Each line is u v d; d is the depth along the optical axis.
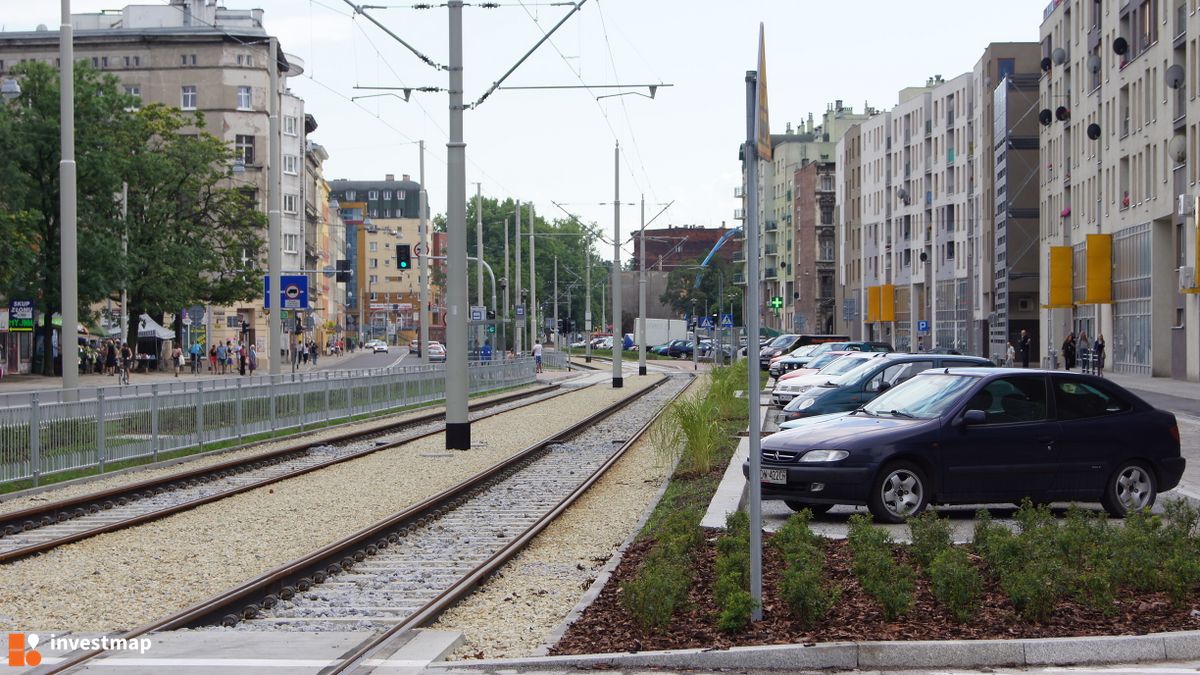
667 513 17.22
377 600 11.51
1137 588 10.65
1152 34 61.47
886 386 24.77
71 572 12.91
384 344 170.38
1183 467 16.28
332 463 24.38
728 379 38.91
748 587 10.48
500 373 60.94
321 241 149.38
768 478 15.68
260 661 8.76
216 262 78.31
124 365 59.81
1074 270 77.81
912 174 121.19
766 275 176.38
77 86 68.12
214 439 27.02
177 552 14.16
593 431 33.91
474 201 159.00
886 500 15.26
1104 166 70.50
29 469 20.02
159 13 108.62
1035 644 8.67
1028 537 11.64
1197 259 52.47
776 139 177.75
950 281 111.19
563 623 10.09
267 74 103.44
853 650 8.59
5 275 60.78
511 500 19.31
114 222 70.19
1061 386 16.05
